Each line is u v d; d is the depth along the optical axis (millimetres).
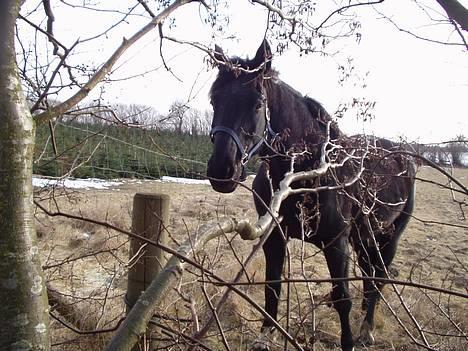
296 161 2914
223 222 1294
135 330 939
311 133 3062
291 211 2957
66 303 2385
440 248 7027
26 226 871
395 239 4340
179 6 1340
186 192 10203
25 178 880
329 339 3393
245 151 2777
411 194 4336
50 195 2703
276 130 3018
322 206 2895
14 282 844
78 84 1802
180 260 1085
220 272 3588
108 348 914
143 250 2051
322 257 5754
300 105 3154
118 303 3041
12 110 868
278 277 3146
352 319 3857
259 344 2666
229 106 2773
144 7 1500
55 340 2453
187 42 1595
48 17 1621
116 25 1491
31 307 857
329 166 2441
